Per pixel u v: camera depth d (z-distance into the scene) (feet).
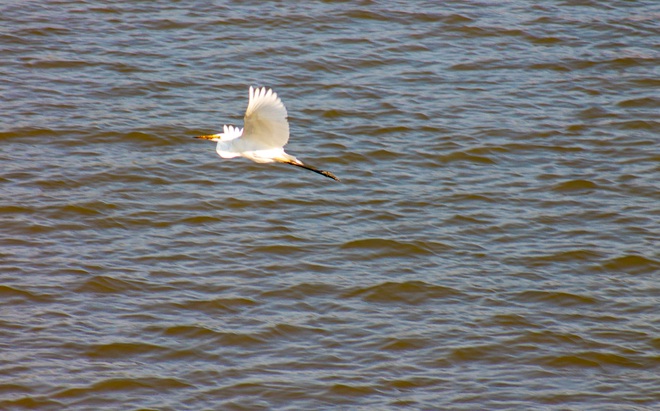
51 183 66.18
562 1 97.91
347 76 82.12
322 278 57.72
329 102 77.97
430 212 65.05
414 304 55.88
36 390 48.03
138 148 71.31
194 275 57.57
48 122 73.46
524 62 85.87
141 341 51.83
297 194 66.69
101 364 50.14
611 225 64.23
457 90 80.89
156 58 83.66
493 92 80.89
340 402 48.01
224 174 68.74
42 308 53.93
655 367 51.49
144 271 57.67
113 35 87.40
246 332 52.80
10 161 68.64
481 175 69.82
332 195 66.69
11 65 81.41
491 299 56.39
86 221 62.49
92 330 52.47
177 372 49.88
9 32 86.63
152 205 64.69
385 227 63.10
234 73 81.71
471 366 51.11
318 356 51.29
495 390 49.29
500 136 74.43
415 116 76.59
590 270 59.52
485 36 90.02
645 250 61.52
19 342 51.19
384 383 49.44
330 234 62.28
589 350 52.44
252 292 56.24
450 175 69.67
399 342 52.47
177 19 90.74
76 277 56.59
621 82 83.10
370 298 56.13
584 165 71.41
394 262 59.72
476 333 53.47
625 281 58.70
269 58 84.28
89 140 71.67
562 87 82.17
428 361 51.29
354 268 58.90
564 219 64.85
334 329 53.47
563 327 54.19
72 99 76.95
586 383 50.21
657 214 65.62
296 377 49.67
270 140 39.58
